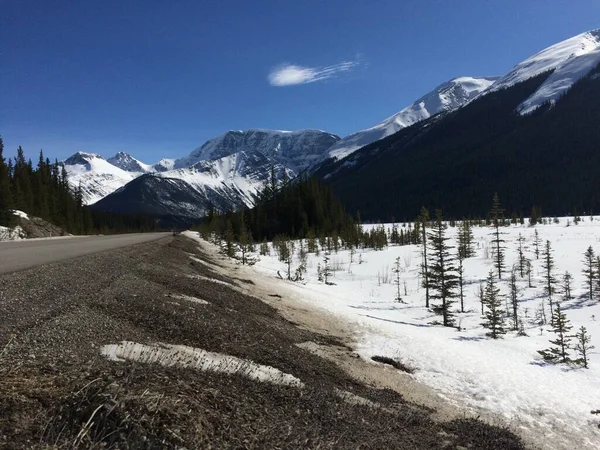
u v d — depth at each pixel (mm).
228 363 6902
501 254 43375
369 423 6441
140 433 3572
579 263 40562
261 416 5086
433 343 16031
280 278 35812
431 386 10727
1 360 4449
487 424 8406
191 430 3848
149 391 4203
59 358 4945
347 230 75375
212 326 9219
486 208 158375
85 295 8891
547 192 154125
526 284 36906
